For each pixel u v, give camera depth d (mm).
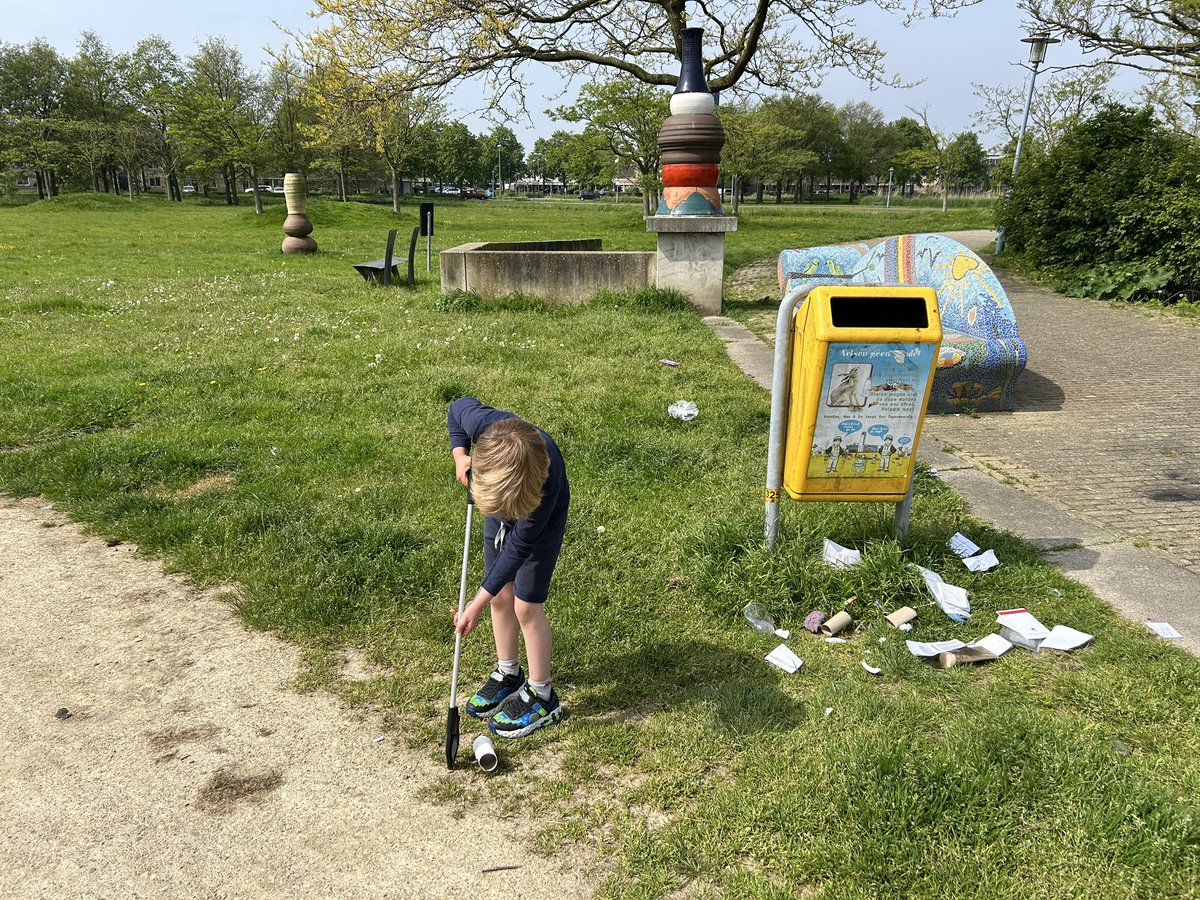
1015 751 2670
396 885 2277
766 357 8336
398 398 6609
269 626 3533
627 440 5527
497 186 121625
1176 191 12000
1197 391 7336
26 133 62031
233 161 46062
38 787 2631
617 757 2766
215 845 2412
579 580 3906
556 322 9852
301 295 12477
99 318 10227
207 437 5645
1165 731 2816
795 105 70562
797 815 2465
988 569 3949
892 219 36812
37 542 4289
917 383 3559
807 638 3500
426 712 3010
